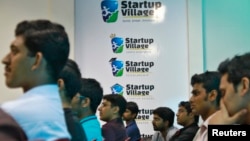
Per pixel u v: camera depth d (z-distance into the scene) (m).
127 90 4.78
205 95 2.04
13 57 1.20
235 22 4.74
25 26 1.23
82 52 4.78
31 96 1.14
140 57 4.80
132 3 4.80
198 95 2.06
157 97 4.76
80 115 2.20
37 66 1.19
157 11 4.79
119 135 2.82
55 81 1.23
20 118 1.08
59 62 1.24
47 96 1.16
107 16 4.80
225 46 4.73
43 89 1.17
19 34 1.22
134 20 4.80
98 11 4.80
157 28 4.79
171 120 4.09
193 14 4.71
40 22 1.25
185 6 4.76
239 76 1.18
